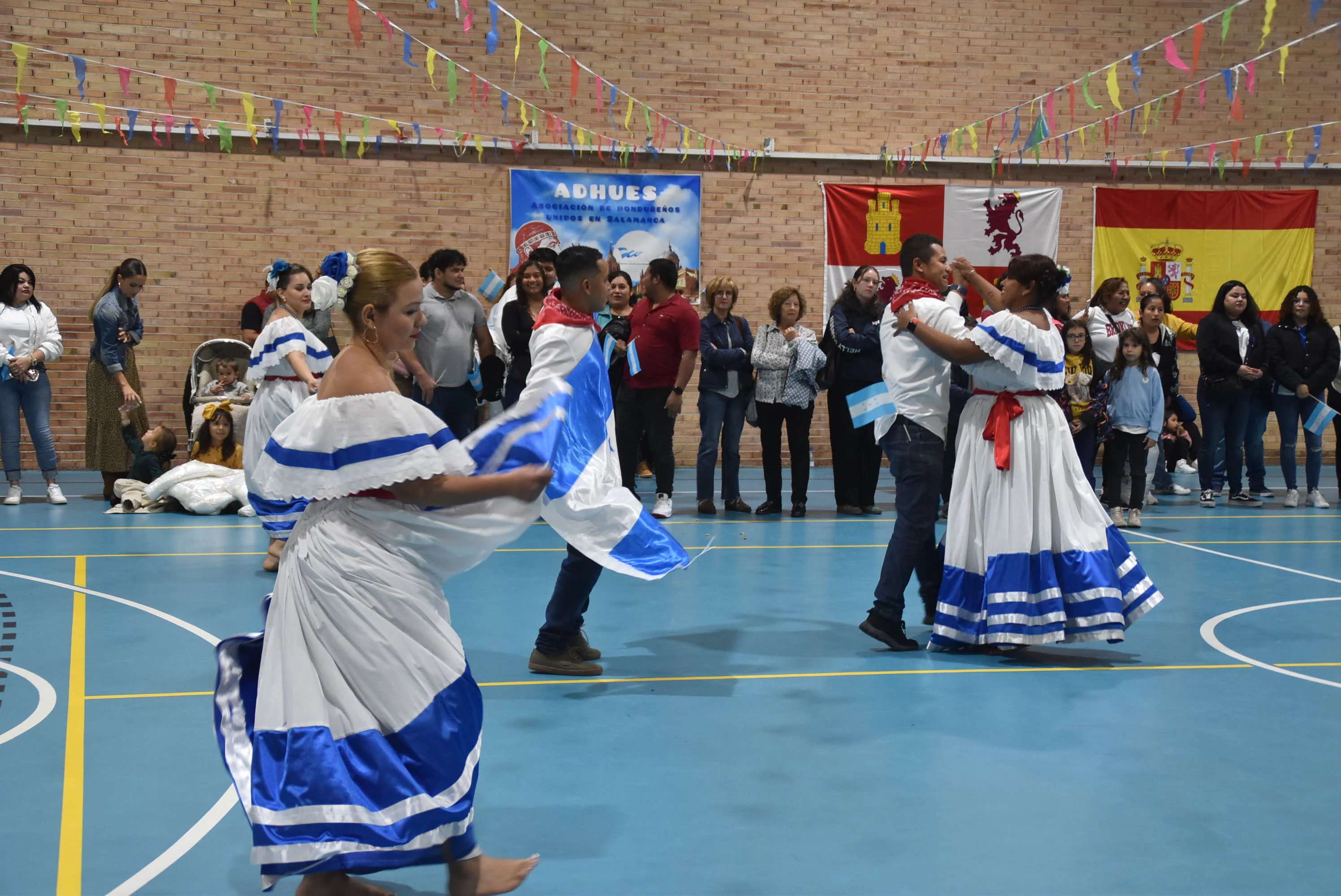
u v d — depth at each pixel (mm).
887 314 5480
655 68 13352
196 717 4297
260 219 12672
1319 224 14398
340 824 2467
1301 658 5367
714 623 5941
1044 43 13906
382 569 2604
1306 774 3848
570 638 4977
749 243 13672
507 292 9297
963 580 5328
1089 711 4523
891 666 5172
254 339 11703
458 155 13016
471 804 2646
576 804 3525
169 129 12359
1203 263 14273
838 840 3271
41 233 12242
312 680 2562
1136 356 9195
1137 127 14086
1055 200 14016
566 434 4570
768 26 13508
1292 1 14117
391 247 12969
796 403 9555
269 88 12555
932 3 13727
